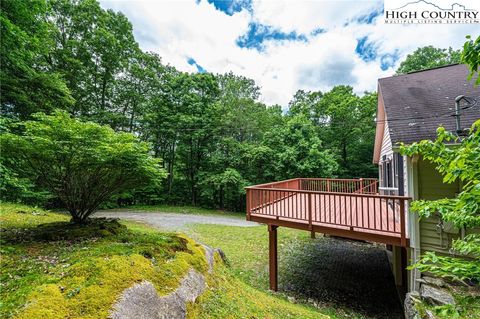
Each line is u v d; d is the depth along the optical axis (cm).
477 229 374
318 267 689
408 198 420
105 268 230
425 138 436
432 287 382
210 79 1686
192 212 1347
